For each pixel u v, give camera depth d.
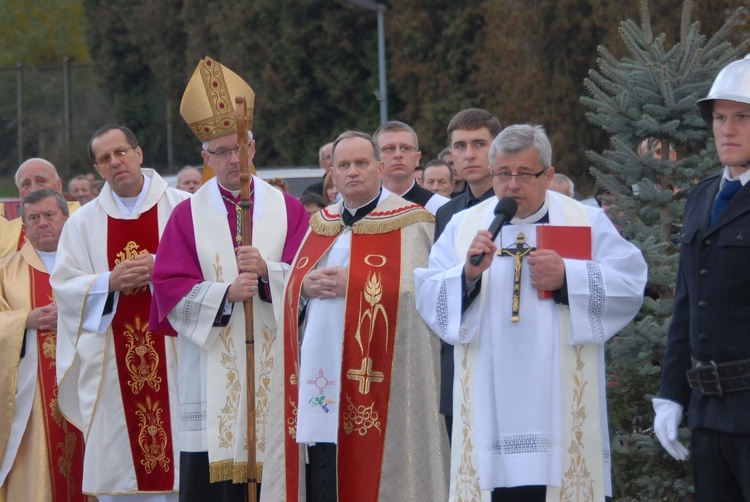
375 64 48.44
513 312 9.04
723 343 8.39
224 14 52.91
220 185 12.63
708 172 10.88
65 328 13.29
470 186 11.31
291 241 12.54
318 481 11.26
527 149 9.15
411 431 10.83
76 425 13.57
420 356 10.89
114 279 12.94
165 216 13.76
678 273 9.04
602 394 9.30
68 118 64.44
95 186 21.48
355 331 10.97
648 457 10.98
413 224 11.30
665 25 32.75
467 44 43.38
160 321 12.15
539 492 9.23
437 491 10.55
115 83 62.88
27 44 83.62
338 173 11.33
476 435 9.11
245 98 12.20
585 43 37.69
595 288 8.99
